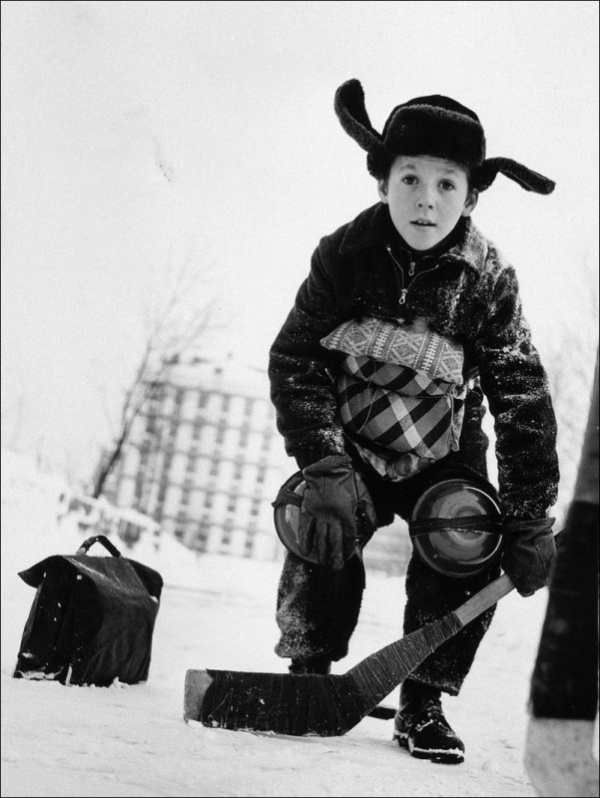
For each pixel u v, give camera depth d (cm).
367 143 298
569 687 169
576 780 168
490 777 232
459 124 289
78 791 178
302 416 298
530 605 1112
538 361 297
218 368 4041
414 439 292
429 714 274
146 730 249
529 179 301
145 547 2303
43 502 1688
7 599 1021
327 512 279
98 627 360
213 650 722
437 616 285
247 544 4053
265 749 234
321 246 304
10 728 240
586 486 175
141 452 3581
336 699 257
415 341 290
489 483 293
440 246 293
